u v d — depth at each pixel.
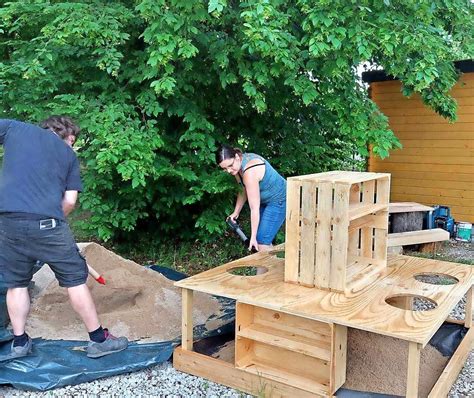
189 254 5.83
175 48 4.33
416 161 7.20
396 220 5.96
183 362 2.97
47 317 3.40
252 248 3.68
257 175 3.55
